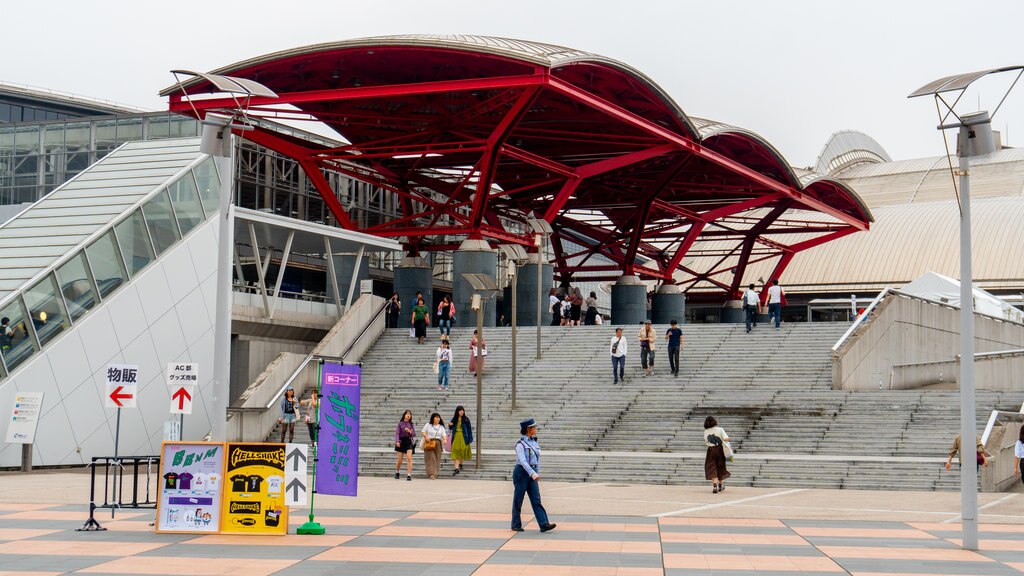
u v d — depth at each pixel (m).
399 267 63.72
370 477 30.08
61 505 21.92
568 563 14.62
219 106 50.81
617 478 28.56
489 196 59.06
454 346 45.00
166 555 15.27
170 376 23.06
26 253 35.06
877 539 17.23
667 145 58.06
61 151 67.06
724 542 16.80
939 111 16.95
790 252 84.00
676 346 38.47
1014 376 39.88
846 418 32.31
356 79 53.38
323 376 17.92
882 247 92.06
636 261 110.06
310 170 59.38
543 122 58.69
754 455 30.19
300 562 14.68
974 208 93.19
